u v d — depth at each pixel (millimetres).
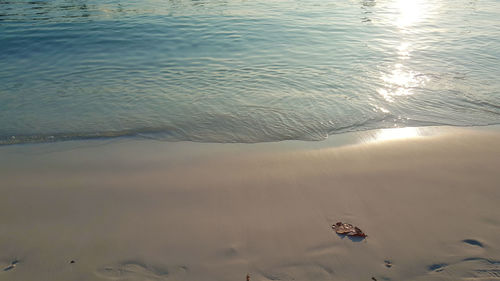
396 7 13938
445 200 3283
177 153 4293
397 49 8539
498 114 5355
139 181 3641
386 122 5133
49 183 3617
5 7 12703
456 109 5523
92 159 4141
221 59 7895
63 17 11320
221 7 13273
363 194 3393
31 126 4977
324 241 2777
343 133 4832
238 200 3312
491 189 3449
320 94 6027
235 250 2697
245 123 5078
